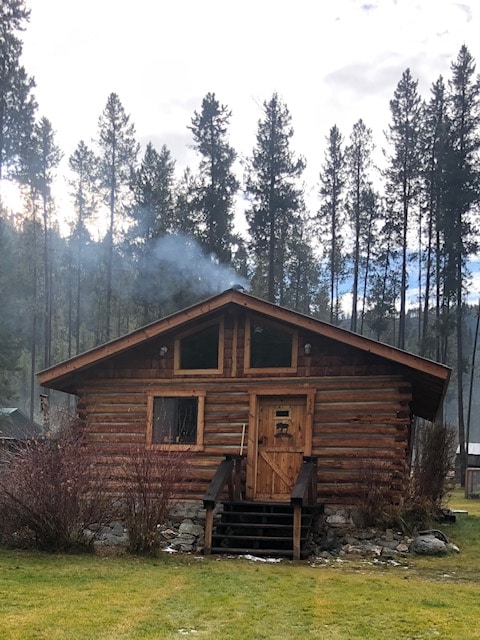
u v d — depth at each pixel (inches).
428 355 1544.0
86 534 425.7
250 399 539.8
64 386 598.2
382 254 1704.0
